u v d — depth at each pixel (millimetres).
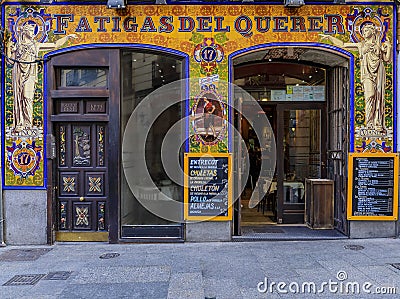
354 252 6223
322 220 7707
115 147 7012
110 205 7004
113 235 6988
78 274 5355
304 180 8242
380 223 7055
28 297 4605
